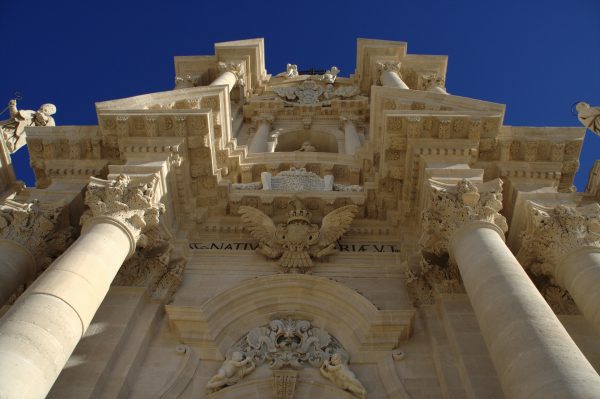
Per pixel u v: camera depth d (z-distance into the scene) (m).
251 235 15.62
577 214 11.86
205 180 15.57
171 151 14.38
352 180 18.59
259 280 13.44
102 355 11.16
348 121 26.45
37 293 9.23
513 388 7.94
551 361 7.84
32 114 16.81
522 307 9.01
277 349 12.22
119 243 11.49
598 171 14.06
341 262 14.80
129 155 14.47
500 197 12.37
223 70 27.95
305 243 14.93
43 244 13.15
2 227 12.87
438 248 12.75
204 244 15.44
